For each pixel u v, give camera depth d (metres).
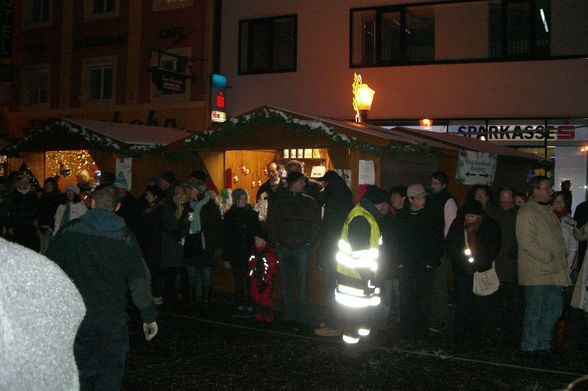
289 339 7.68
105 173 9.51
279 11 19.00
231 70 19.55
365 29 18.22
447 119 17.38
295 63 18.84
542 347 6.83
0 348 1.33
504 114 16.94
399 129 13.30
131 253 4.38
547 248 6.69
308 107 18.62
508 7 16.97
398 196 8.31
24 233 11.39
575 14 16.34
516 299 7.67
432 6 17.50
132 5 20.56
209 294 9.50
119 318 4.31
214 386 5.91
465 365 6.62
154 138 13.69
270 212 8.27
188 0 19.70
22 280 1.40
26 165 14.38
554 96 16.53
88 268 4.21
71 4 21.66
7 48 21.59
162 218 9.46
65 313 1.47
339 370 6.42
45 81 22.19
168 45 19.95
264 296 8.46
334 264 7.77
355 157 9.74
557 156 16.69
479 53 17.23
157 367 6.50
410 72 17.69
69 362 1.49
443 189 8.41
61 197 11.55
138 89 20.38
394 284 8.57
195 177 9.46
